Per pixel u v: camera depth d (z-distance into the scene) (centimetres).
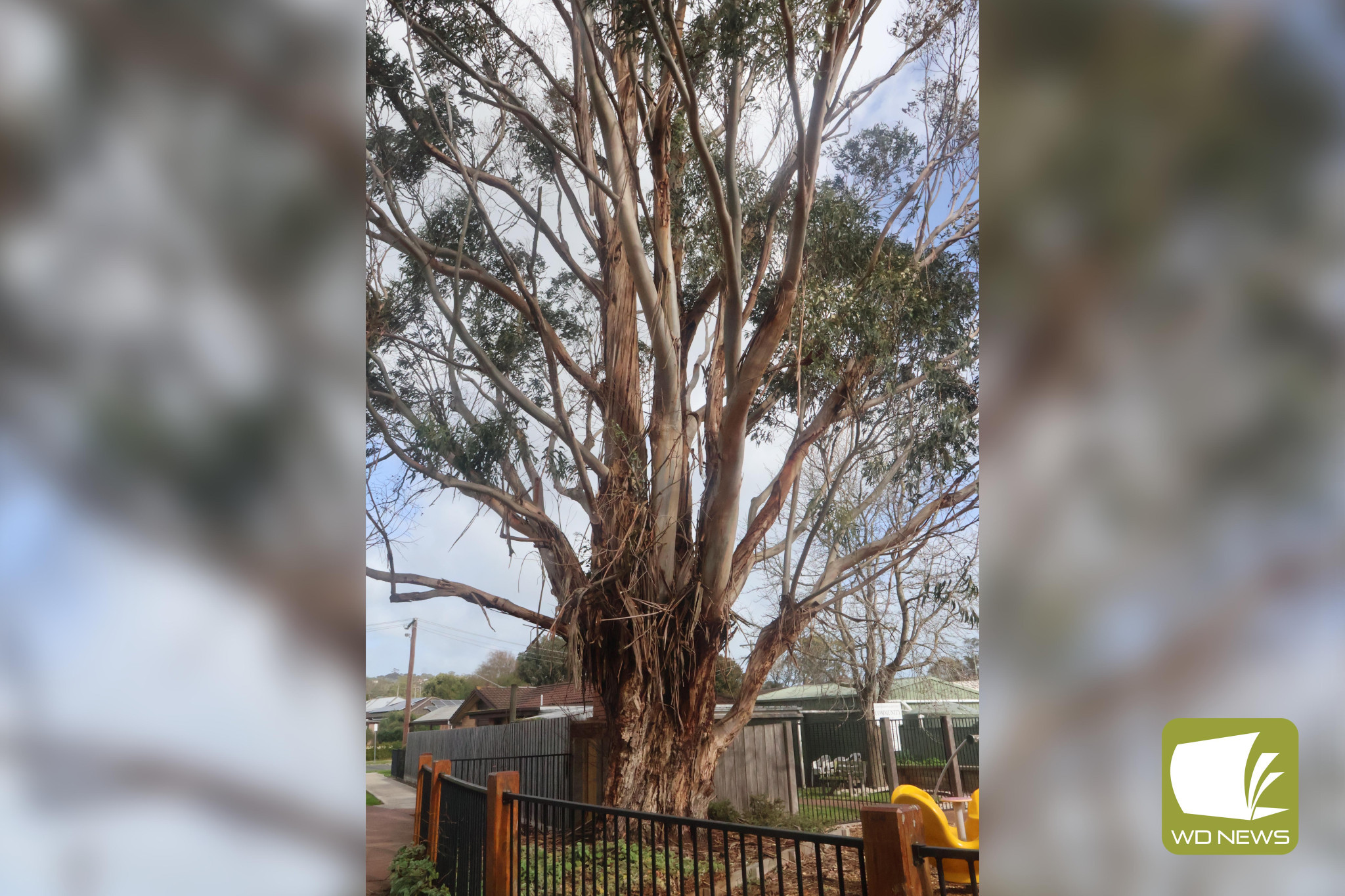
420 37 814
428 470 751
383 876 498
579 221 948
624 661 770
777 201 890
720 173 905
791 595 856
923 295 836
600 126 921
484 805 391
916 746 994
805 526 885
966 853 166
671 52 734
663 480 809
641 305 883
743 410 745
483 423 792
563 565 774
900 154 876
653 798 754
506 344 877
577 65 921
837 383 870
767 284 905
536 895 338
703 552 806
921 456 850
